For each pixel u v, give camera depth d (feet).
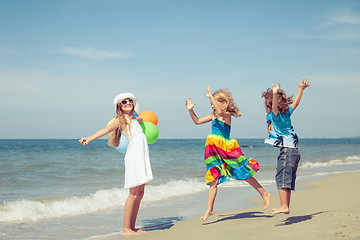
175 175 40.83
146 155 14.21
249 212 17.38
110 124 14.37
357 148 140.77
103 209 20.27
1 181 33.14
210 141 14.32
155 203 22.30
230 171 14.34
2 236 14.16
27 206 19.52
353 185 26.63
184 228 14.33
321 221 12.76
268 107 13.70
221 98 14.39
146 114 15.83
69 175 39.11
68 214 18.80
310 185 28.78
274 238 10.91
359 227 11.34
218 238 11.74
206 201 22.97
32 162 55.26
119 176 39.04
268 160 66.39
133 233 13.92
